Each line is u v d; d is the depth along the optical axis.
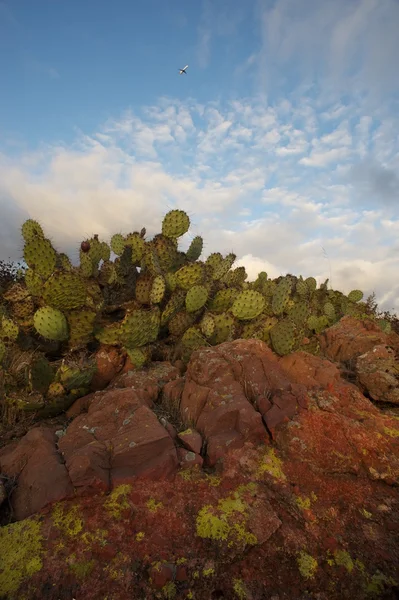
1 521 2.72
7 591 2.22
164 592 2.23
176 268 7.46
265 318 6.31
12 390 4.31
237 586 2.28
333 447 3.16
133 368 5.04
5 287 8.60
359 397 3.81
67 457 3.02
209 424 3.46
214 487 2.90
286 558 2.46
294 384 3.78
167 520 2.63
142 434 3.12
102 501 2.74
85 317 5.07
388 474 3.00
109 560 2.38
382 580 2.35
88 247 7.10
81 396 4.45
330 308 9.18
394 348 5.46
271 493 2.88
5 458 3.16
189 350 5.48
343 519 2.73
